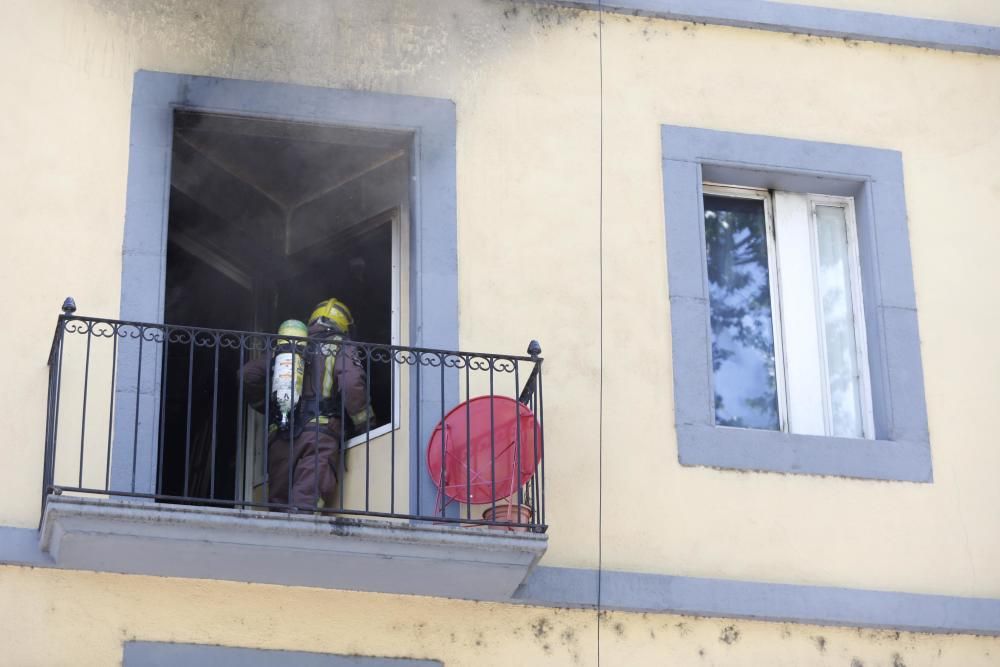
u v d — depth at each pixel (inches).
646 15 776.3
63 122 702.5
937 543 713.0
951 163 784.3
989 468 731.4
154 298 686.5
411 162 733.9
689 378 721.0
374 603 661.3
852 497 713.6
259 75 725.3
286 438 706.2
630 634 674.8
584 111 755.4
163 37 722.8
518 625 668.1
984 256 770.8
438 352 669.9
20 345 669.9
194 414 786.2
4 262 678.5
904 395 737.6
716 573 689.6
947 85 797.9
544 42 762.8
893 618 693.9
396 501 703.1
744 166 762.2
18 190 689.6
